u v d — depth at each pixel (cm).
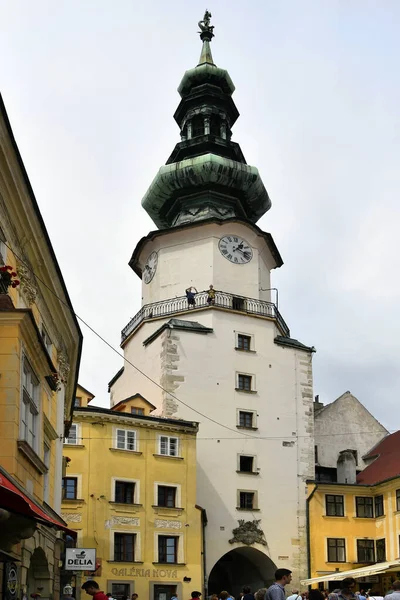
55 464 2878
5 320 1812
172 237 6475
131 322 6594
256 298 6338
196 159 6569
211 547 5450
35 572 2591
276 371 6172
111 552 4738
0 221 1978
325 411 6994
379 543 5812
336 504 5878
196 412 5788
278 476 5872
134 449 5038
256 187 6681
